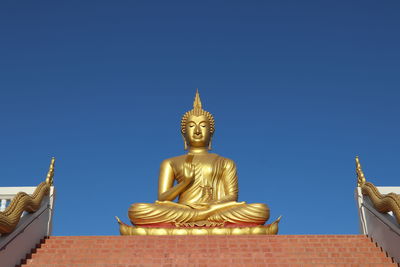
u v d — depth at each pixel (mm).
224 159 17891
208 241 12023
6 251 10328
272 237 12289
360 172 14766
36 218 12602
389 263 10602
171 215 15375
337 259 10859
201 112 19156
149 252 11281
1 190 14148
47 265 10500
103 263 10523
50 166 14695
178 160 17922
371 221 13031
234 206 15688
